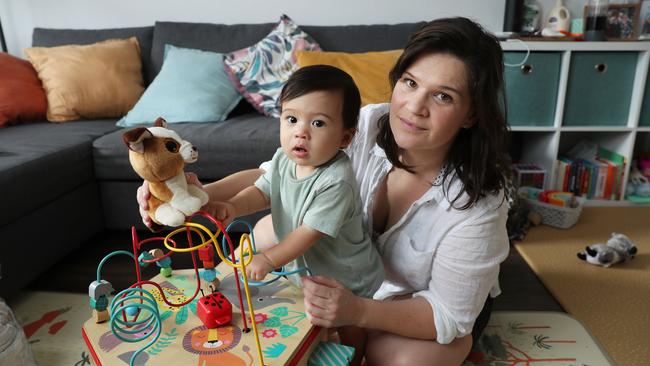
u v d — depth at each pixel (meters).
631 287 1.39
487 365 1.07
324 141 0.72
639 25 2.13
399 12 2.27
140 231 1.81
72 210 1.56
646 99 1.98
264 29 2.15
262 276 0.72
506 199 0.86
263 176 0.88
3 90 1.92
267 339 0.73
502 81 0.73
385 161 0.95
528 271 1.51
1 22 2.43
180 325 0.77
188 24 2.21
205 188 0.90
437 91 0.70
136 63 2.18
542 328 1.21
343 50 2.12
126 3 2.37
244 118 1.91
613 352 1.11
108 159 1.63
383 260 0.96
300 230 0.76
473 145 0.78
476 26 0.71
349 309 0.78
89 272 1.54
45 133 1.73
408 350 0.85
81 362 1.09
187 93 1.88
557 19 2.13
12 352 0.99
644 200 2.07
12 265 1.30
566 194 1.92
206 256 0.87
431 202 0.86
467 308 0.84
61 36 2.28
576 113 2.03
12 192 1.28
